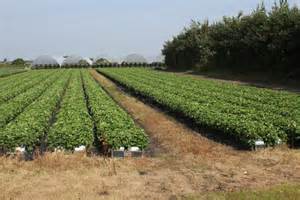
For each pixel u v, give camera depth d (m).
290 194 12.52
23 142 17.98
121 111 25.39
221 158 17.00
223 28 67.12
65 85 49.94
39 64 141.00
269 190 12.99
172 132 22.48
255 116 22.97
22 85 49.16
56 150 17.64
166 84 45.94
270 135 18.45
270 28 52.12
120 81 52.22
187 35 86.88
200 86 43.62
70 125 20.22
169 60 97.62
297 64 48.12
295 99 31.19
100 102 29.91
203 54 75.62
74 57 142.88
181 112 25.83
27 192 13.34
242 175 14.80
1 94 38.38
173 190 13.43
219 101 29.94
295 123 20.16
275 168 15.51
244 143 18.69
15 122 22.05
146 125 24.81
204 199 12.49
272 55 52.59
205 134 21.92
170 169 15.65
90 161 16.42
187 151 18.30
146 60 141.25
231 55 65.12
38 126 20.53
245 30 59.78
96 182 14.17
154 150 18.72
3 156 17.14
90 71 91.69
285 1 53.19
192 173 15.12
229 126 19.98
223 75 62.06
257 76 54.34
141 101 36.09
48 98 33.06
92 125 21.58
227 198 12.45
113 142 17.50
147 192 13.28
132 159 16.92
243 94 35.25
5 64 162.25
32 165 16.08
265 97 32.84
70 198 12.77
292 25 47.97
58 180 14.43
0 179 14.59
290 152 17.62
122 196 12.94
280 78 49.44
